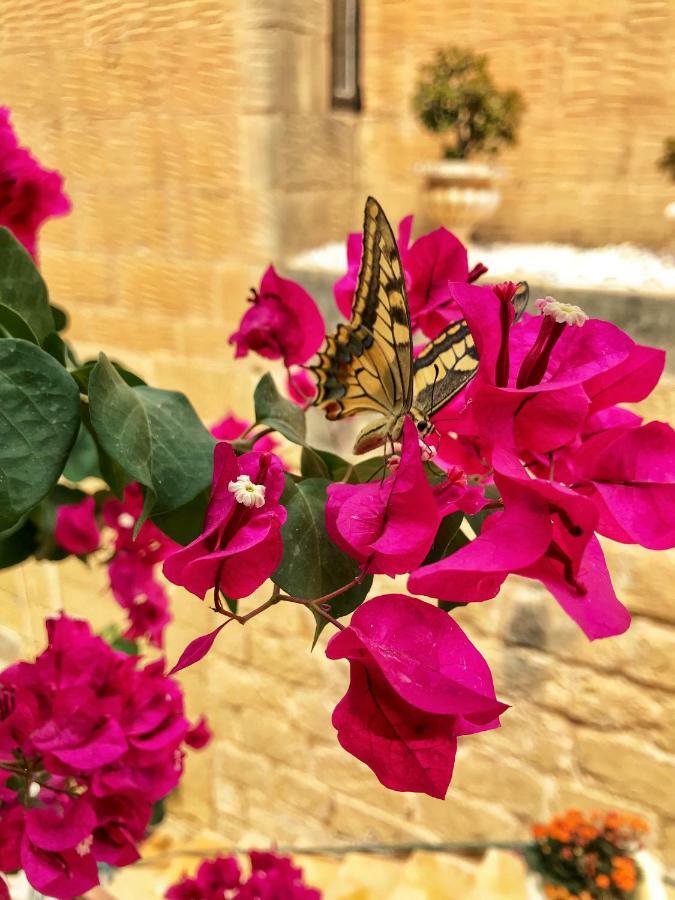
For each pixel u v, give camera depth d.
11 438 0.15
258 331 0.24
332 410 0.19
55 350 0.20
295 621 0.85
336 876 0.87
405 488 0.14
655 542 0.15
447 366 0.17
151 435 0.17
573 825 0.72
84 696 0.23
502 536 0.13
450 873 0.81
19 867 0.23
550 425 0.15
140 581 0.32
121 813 0.23
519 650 0.74
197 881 0.42
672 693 0.67
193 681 0.96
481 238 0.83
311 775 0.92
